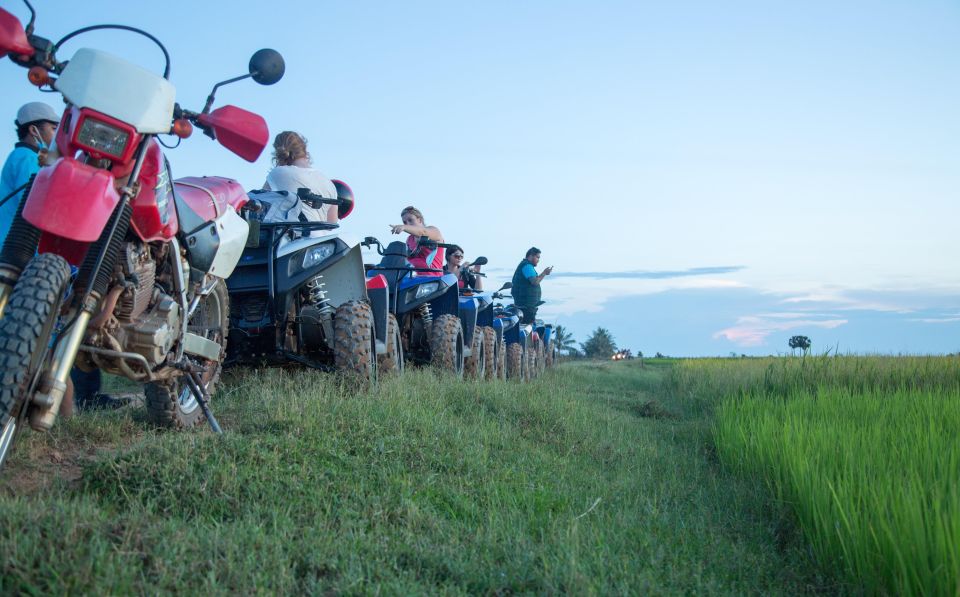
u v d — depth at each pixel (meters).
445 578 2.88
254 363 6.61
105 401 6.00
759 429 6.12
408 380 7.39
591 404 9.41
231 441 3.92
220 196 4.73
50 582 2.30
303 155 7.55
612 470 5.34
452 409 6.32
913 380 10.05
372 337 6.68
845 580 3.32
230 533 2.91
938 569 2.87
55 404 3.09
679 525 3.94
